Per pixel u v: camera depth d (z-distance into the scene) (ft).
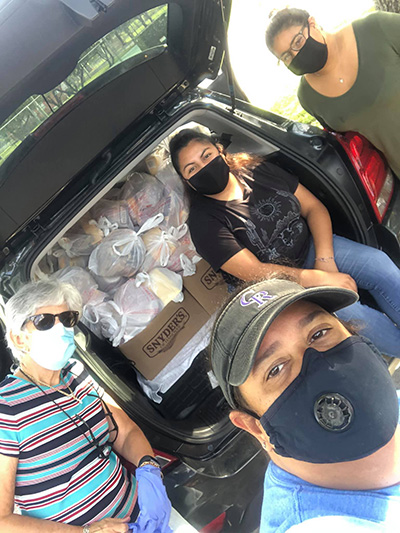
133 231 6.89
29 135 4.86
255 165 6.92
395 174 7.60
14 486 4.47
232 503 5.54
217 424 6.17
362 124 6.98
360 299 7.10
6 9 3.91
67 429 4.82
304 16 6.26
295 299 2.43
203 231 6.66
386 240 7.09
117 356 6.98
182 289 7.07
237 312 2.70
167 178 7.46
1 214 5.26
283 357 2.43
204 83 8.58
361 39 6.50
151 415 5.90
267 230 6.65
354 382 2.27
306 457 2.24
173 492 5.54
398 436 2.27
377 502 1.96
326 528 1.86
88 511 4.71
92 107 5.30
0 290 5.65
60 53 4.24
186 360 6.86
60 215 6.02
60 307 4.97
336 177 6.68
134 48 5.25
